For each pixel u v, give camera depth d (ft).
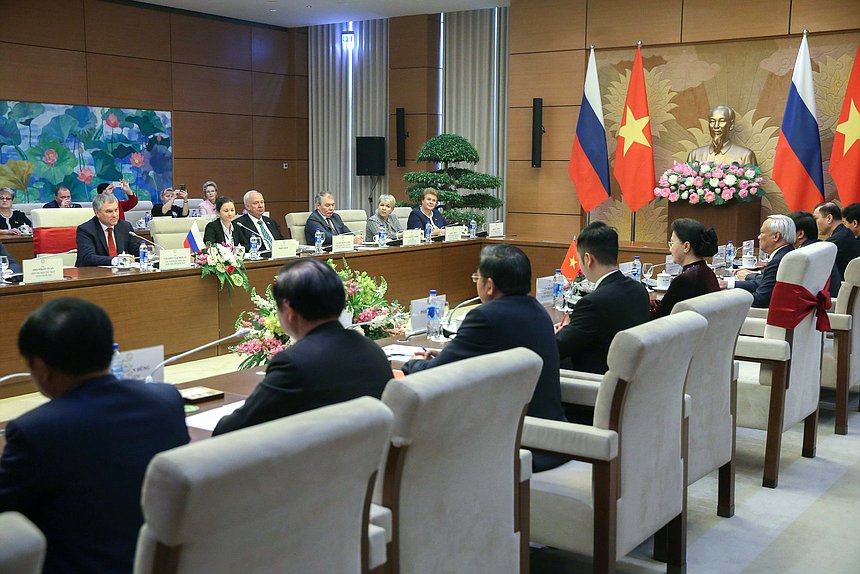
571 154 30.60
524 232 32.89
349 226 28.17
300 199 43.83
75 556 5.25
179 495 4.36
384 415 5.45
